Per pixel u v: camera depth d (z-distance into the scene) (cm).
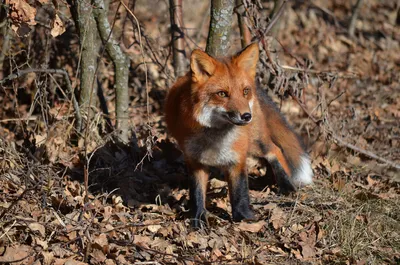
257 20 1242
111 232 835
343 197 1070
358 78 1869
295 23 2397
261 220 962
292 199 1066
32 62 1336
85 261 776
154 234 888
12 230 811
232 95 906
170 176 1143
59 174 1055
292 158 1138
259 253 861
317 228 934
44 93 1112
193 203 951
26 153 1069
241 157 959
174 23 1340
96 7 1043
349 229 930
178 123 966
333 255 887
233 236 901
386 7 2717
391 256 908
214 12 1155
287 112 1571
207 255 836
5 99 1348
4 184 943
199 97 920
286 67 1271
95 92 1188
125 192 1045
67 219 868
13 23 895
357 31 2398
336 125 1422
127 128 1218
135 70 1561
